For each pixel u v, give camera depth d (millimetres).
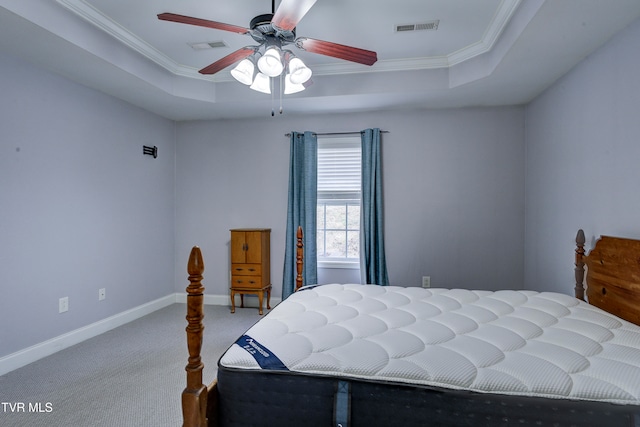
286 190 4156
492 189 3734
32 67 2660
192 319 1236
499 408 1104
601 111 2357
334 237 4160
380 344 1413
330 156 4117
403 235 3893
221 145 4301
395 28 2650
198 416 1187
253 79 2604
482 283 3758
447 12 2422
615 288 2041
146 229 3906
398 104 3689
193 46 2961
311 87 3455
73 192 3010
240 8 2385
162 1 2295
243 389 1266
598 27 2115
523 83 3068
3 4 1927
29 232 2637
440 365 1236
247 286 3922
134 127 3727
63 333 2912
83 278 3105
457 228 3801
